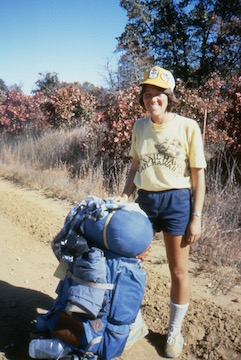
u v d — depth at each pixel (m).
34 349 2.70
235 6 29.52
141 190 2.90
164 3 29.56
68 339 2.64
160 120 2.73
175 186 2.71
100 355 2.64
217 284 4.10
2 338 3.11
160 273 4.34
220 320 3.42
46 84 29.88
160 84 2.62
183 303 2.94
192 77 29.39
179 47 30.28
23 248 5.02
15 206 6.87
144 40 30.27
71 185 8.00
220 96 10.32
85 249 2.62
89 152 9.41
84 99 13.97
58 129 13.41
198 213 2.74
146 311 3.56
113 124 8.09
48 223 5.99
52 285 4.05
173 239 2.79
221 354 3.00
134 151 3.03
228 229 5.20
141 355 2.99
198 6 29.97
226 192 5.79
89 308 2.53
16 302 3.65
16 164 10.28
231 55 28.69
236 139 7.33
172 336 2.98
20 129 15.35
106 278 2.62
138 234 2.58
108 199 2.84
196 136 2.68
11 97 15.81
